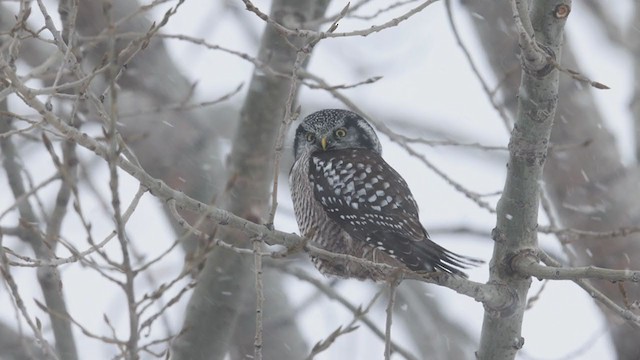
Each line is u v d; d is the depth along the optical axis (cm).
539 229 1161
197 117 1374
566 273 940
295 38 1223
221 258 1210
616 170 1338
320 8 1305
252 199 1261
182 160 1340
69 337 1116
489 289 976
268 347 1395
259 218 1224
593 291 943
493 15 1352
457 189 1237
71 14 954
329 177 1227
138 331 777
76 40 1050
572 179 1341
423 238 1159
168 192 877
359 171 1214
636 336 1300
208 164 1352
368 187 1195
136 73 1336
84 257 856
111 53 773
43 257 1127
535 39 919
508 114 1368
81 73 945
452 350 1831
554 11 919
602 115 1370
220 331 1221
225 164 1445
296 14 1237
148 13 1318
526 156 967
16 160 1163
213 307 1216
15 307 1032
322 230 1235
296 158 1349
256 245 902
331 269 1241
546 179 1366
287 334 1402
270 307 1405
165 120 1340
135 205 864
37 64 1434
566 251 1156
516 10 891
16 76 811
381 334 1433
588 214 1335
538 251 991
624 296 957
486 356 1016
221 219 900
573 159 1340
